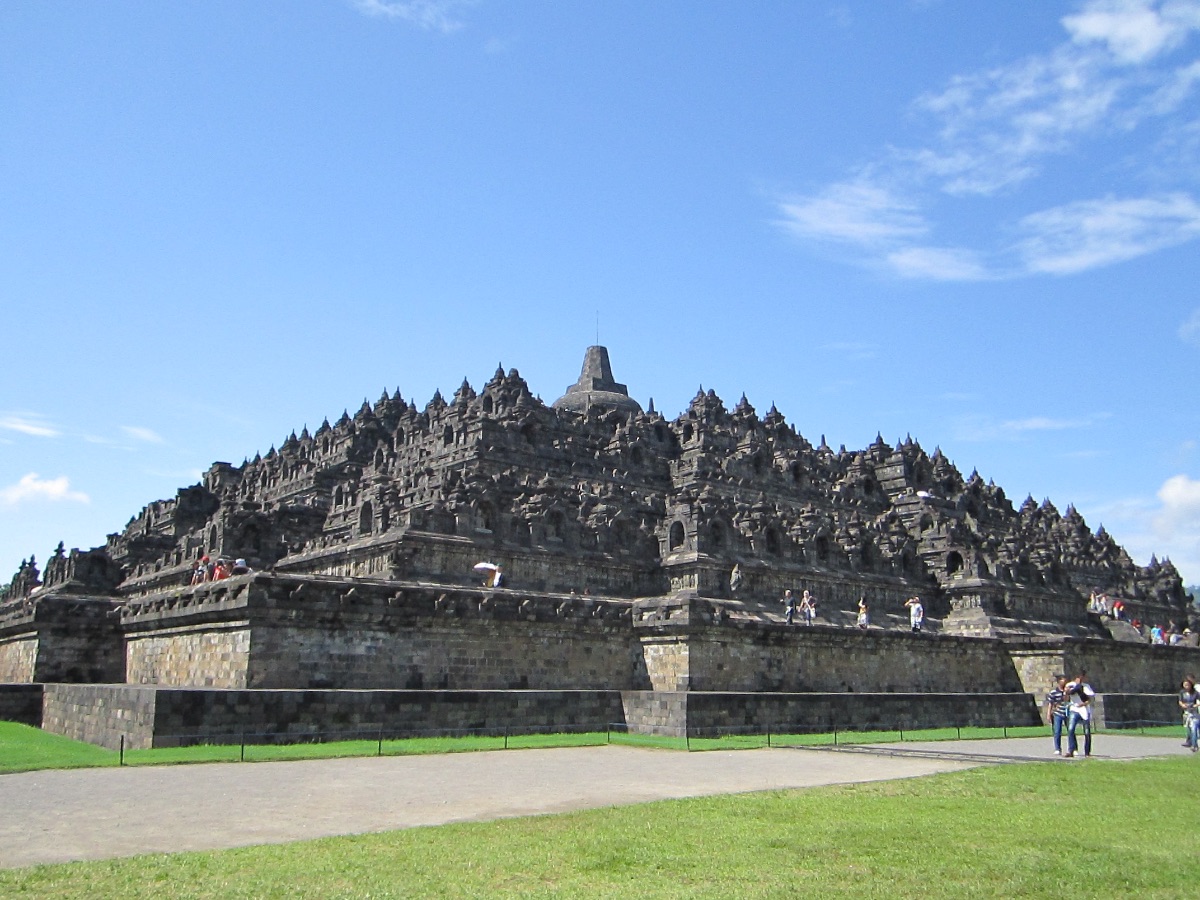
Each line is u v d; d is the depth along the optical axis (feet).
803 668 222.28
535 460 298.97
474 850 73.15
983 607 297.94
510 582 234.79
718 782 113.50
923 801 98.78
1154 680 304.50
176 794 99.40
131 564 339.77
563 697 174.29
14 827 82.02
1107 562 447.83
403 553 221.05
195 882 63.16
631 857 71.67
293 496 362.53
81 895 60.18
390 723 154.61
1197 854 76.02
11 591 389.80
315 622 168.55
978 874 68.49
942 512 359.05
